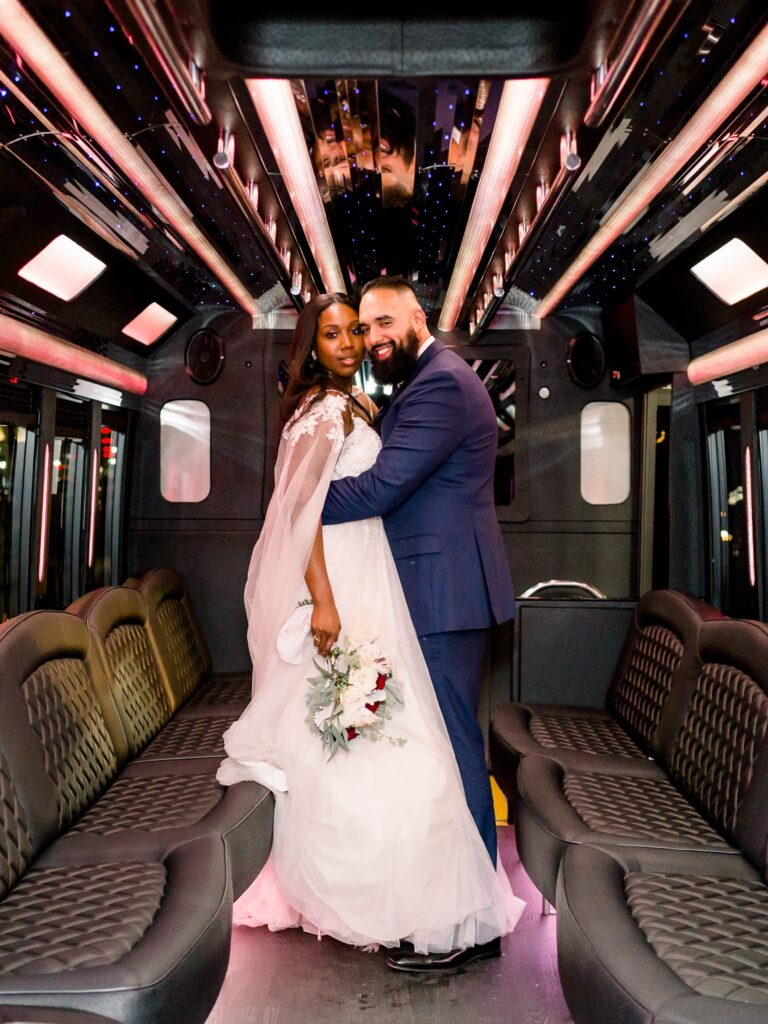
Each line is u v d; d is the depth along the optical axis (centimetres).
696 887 212
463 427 275
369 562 288
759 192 262
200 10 164
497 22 187
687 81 198
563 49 186
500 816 402
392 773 265
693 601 336
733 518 383
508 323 458
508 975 262
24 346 311
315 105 212
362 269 384
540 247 344
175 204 278
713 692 282
